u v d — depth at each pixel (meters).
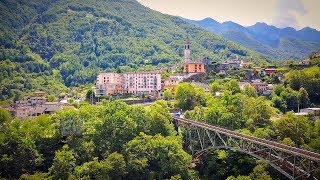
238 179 150.38
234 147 155.50
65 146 173.25
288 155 143.25
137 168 171.25
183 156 174.88
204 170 181.88
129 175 174.50
